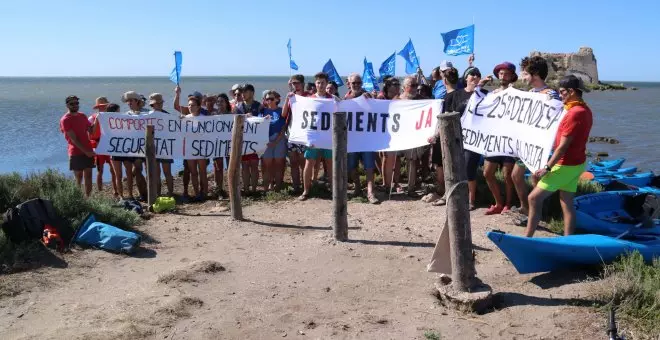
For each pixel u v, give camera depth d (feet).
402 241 25.62
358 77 34.60
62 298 19.83
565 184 21.50
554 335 16.21
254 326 17.52
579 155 21.12
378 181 40.14
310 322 17.65
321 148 34.04
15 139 86.99
